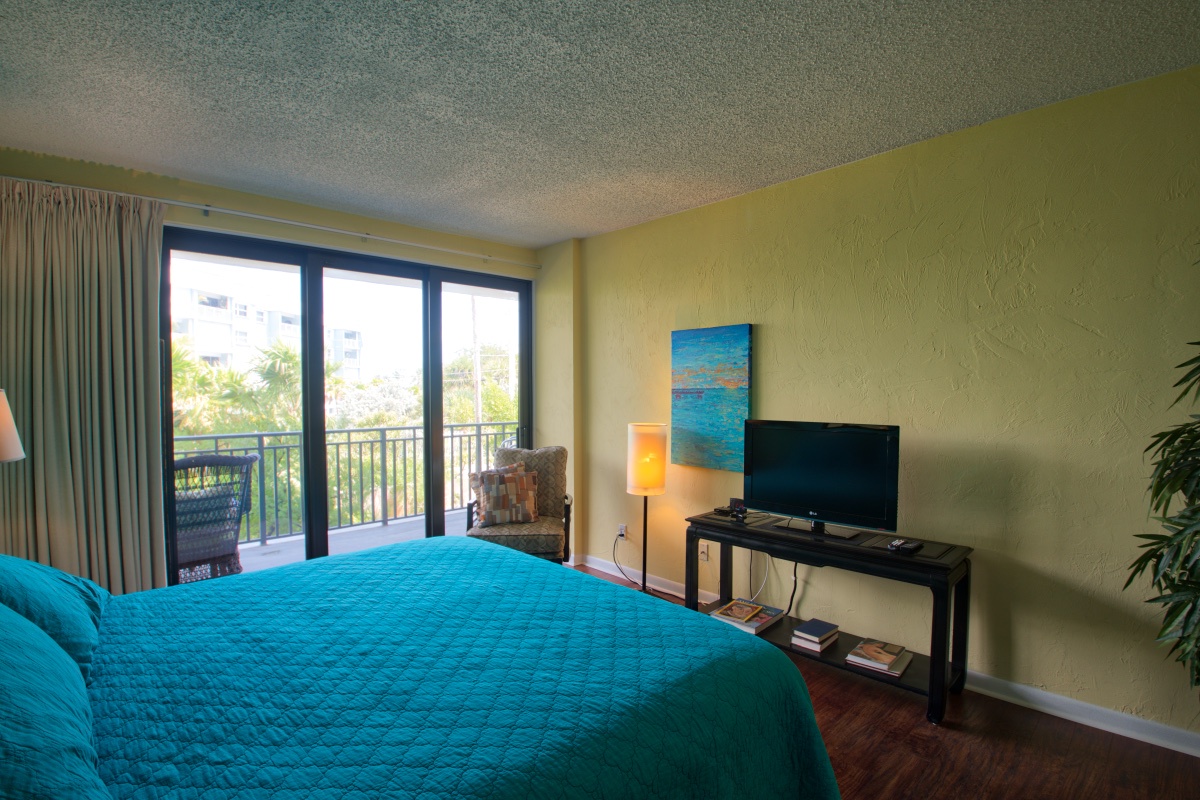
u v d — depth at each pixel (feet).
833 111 7.34
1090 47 5.90
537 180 9.76
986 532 7.81
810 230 9.53
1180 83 6.36
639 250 12.33
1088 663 7.07
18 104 7.02
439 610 5.55
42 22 5.39
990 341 7.73
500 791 3.04
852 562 7.85
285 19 5.42
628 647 4.73
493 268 13.73
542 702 3.87
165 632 5.04
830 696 7.86
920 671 7.82
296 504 15.46
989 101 7.09
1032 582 7.45
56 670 3.54
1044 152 7.24
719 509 9.96
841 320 9.20
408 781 3.11
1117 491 6.84
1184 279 6.39
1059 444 7.23
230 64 6.20
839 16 5.41
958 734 6.92
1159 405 6.56
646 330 12.26
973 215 7.82
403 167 9.17
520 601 5.79
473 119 7.54
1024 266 7.43
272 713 3.79
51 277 8.36
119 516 8.84
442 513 13.00
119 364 8.80
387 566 6.89
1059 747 6.64
